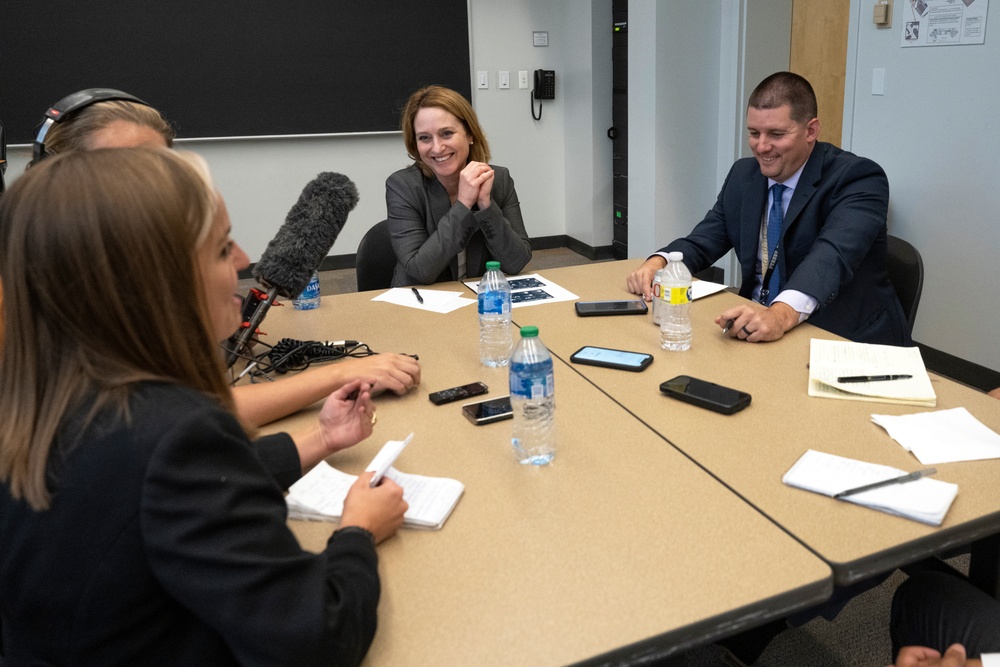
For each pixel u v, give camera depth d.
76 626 0.65
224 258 0.78
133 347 0.67
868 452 1.14
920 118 3.05
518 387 1.19
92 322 0.65
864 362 1.47
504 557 0.91
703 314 1.86
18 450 0.65
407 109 2.34
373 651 0.77
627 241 4.89
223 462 0.67
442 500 1.02
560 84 5.27
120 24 4.28
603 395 1.39
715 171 4.44
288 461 1.07
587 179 5.11
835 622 1.78
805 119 1.95
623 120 4.76
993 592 1.14
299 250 1.53
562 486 1.07
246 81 4.56
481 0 4.89
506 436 1.24
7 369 0.67
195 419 0.65
